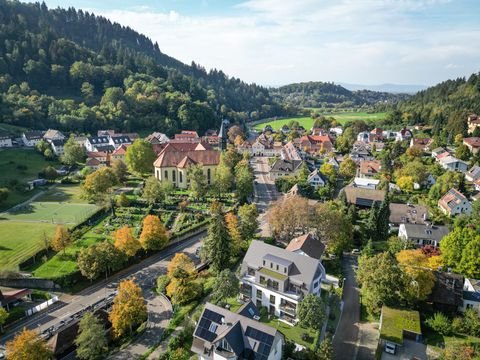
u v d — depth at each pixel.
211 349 50.50
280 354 52.22
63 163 173.62
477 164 163.25
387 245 94.69
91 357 55.47
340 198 122.38
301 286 65.62
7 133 193.75
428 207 123.94
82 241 94.81
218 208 110.81
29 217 110.44
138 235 96.56
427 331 65.19
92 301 73.25
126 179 152.25
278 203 102.56
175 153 146.62
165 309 69.88
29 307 71.19
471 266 78.31
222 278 67.44
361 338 63.16
